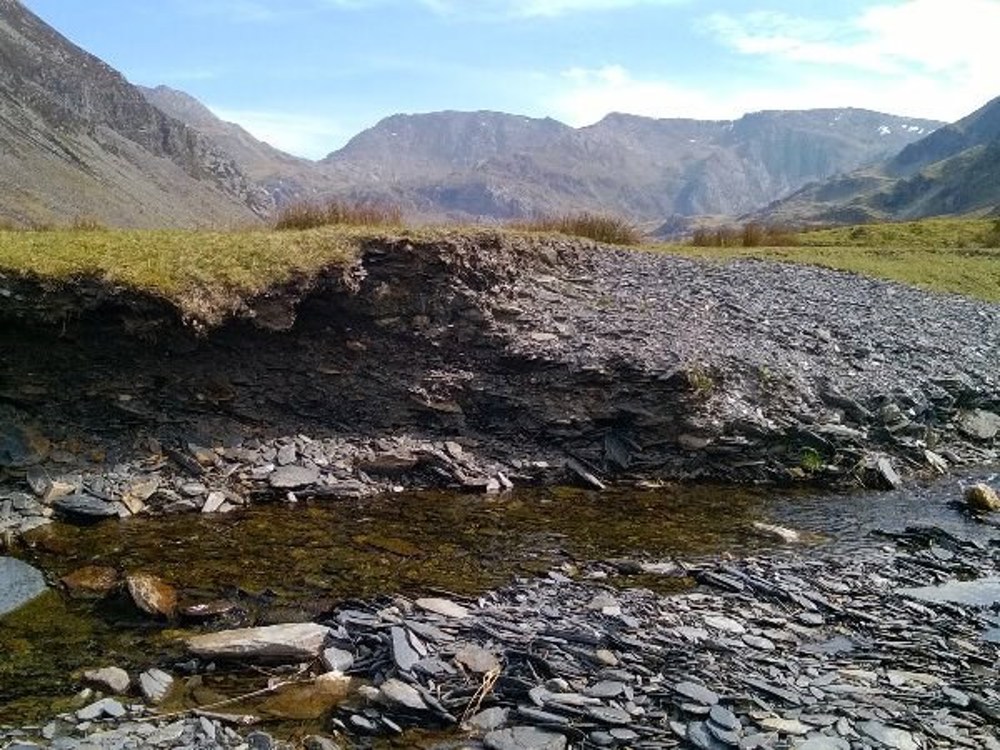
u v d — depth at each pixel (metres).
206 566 10.52
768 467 15.92
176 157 173.00
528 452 15.65
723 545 12.45
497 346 17.17
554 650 8.62
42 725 7.02
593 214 30.88
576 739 7.17
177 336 14.23
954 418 18.75
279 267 15.39
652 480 15.35
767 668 8.48
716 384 16.92
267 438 14.62
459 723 7.37
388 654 8.44
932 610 10.30
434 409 15.95
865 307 24.72
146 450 13.50
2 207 78.19
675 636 9.11
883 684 8.28
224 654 8.25
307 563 10.84
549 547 12.00
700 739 7.12
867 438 16.91
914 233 47.78
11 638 8.52
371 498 13.63
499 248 20.48
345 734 7.17
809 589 10.72
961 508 14.70
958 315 25.97
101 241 14.85
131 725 7.10
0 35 153.38
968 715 7.73
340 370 15.99
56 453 12.81
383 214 21.84
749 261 29.48
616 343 17.67
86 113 156.12
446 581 10.54
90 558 10.54
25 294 13.03
